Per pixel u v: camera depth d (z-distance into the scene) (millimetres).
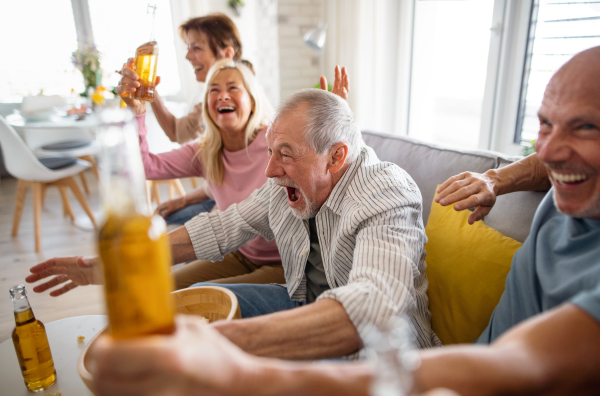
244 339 636
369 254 829
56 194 4020
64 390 898
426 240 1020
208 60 2258
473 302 975
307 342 663
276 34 3650
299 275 1160
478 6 2531
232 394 367
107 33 4766
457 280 1022
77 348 1044
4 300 2191
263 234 1297
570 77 643
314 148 976
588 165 647
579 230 720
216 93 1601
